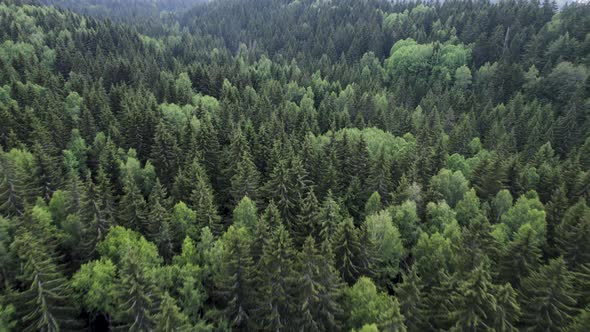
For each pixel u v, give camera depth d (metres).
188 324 32.91
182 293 36.38
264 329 35.22
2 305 32.34
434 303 36.84
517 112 104.81
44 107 82.31
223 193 66.19
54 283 33.69
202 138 73.06
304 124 87.38
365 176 69.38
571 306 36.66
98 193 45.66
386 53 191.88
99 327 41.31
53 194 50.84
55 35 152.00
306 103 113.75
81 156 69.94
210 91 128.25
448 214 52.50
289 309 35.19
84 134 77.94
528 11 167.88
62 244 44.97
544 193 66.25
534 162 77.62
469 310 31.27
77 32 158.12
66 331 34.94
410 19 195.88
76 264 44.03
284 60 179.38
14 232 41.69
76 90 104.44
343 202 60.31
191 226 46.62
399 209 52.06
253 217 49.03
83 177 68.19
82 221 44.62
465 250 38.91
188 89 115.62
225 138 84.69
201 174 60.59
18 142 66.31
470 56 153.00
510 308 31.25
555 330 33.25
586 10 155.12
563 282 32.72
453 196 61.31
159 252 44.78
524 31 151.62
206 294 38.25
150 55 154.38
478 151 85.06
